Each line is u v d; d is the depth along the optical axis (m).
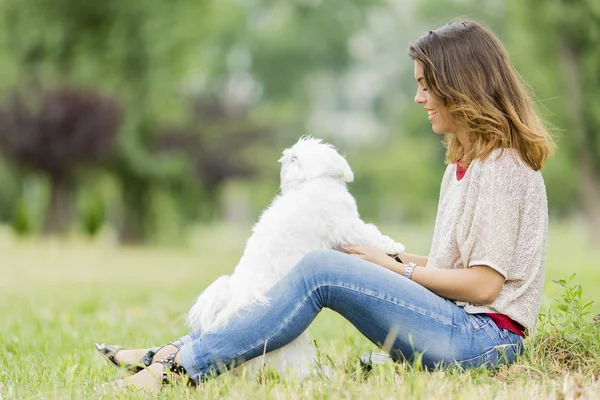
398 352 4.25
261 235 4.32
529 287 4.17
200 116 34.44
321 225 4.36
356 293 4.08
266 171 35.88
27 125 27.09
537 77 24.34
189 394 3.96
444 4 61.19
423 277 4.20
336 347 5.74
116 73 31.28
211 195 35.34
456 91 4.27
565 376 4.00
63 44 30.31
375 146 66.75
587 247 25.23
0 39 30.91
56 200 28.83
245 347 4.11
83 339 6.57
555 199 42.78
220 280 4.26
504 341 4.18
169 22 31.19
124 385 4.16
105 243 32.34
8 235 31.78
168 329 7.23
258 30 60.34
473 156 4.28
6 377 4.84
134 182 32.31
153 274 16.30
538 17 23.80
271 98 61.62
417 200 62.47
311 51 60.59
